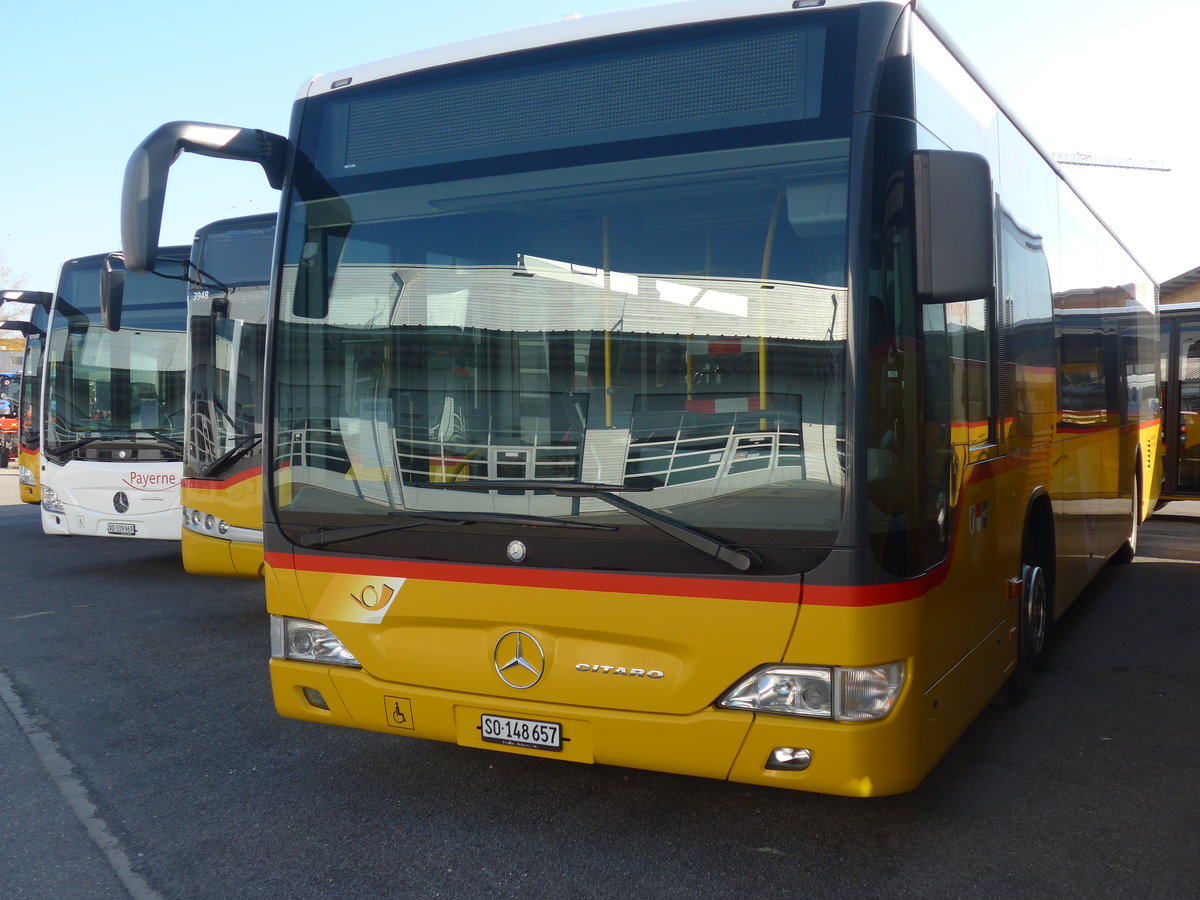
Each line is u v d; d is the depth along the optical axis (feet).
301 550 13.82
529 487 12.32
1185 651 22.25
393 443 13.23
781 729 11.19
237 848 13.19
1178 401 45.32
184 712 19.08
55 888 12.17
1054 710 18.29
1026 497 16.97
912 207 11.39
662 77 12.28
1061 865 12.30
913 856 12.59
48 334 35.24
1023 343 16.76
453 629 12.86
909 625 11.30
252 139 14.11
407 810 14.29
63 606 29.37
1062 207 20.68
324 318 13.88
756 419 11.36
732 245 11.68
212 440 27.43
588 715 12.03
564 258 12.50
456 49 13.52
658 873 12.26
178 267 33.53
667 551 11.59
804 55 11.67
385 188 13.65
